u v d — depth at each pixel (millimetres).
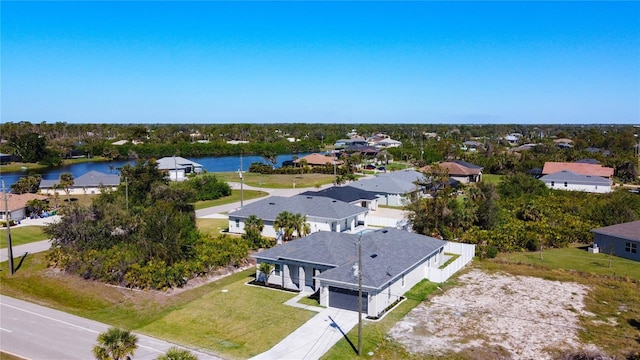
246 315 31812
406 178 84375
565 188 90812
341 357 25891
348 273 32844
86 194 87312
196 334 28984
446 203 54688
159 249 40094
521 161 120000
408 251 38344
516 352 26328
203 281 39031
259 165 124625
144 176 69562
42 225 61344
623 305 33562
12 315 32094
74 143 185875
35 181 87375
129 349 21469
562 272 41406
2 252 48531
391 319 30969
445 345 27219
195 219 62938
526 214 59875
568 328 29578
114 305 34281
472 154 142250
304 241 39688
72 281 39312
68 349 26875
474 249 46625
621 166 109312
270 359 25656
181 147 179250
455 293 36031
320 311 32406
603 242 48875
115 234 45312
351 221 57094
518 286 37688
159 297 35531
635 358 25562
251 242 48656
